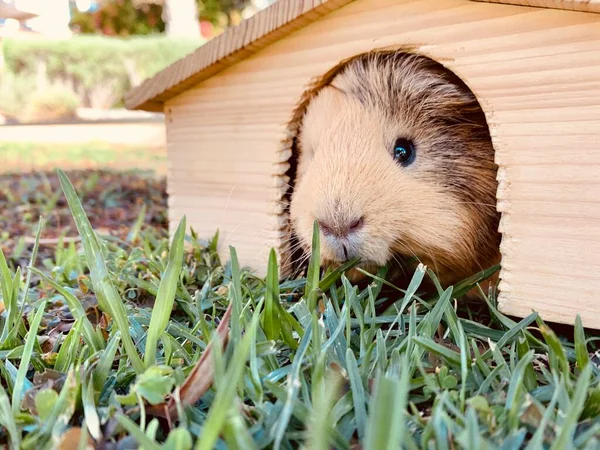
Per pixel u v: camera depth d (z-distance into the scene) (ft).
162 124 4.02
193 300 0.60
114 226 1.17
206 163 0.75
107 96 4.96
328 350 0.44
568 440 0.30
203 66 0.68
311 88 0.64
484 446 0.30
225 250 0.74
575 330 0.44
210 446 0.28
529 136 0.51
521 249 0.53
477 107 0.63
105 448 0.34
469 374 0.42
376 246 0.58
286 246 0.70
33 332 0.43
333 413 0.36
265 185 0.69
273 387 0.37
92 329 0.48
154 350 0.42
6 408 0.36
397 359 0.42
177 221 0.80
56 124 3.98
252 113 0.69
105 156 2.50
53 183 1.67
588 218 0.49
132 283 0.66
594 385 0.40
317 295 0.54
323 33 0.61
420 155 0.63
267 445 0.34
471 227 0.63
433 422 0.33
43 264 0.88
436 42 0.55
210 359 0.38
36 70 4.68
